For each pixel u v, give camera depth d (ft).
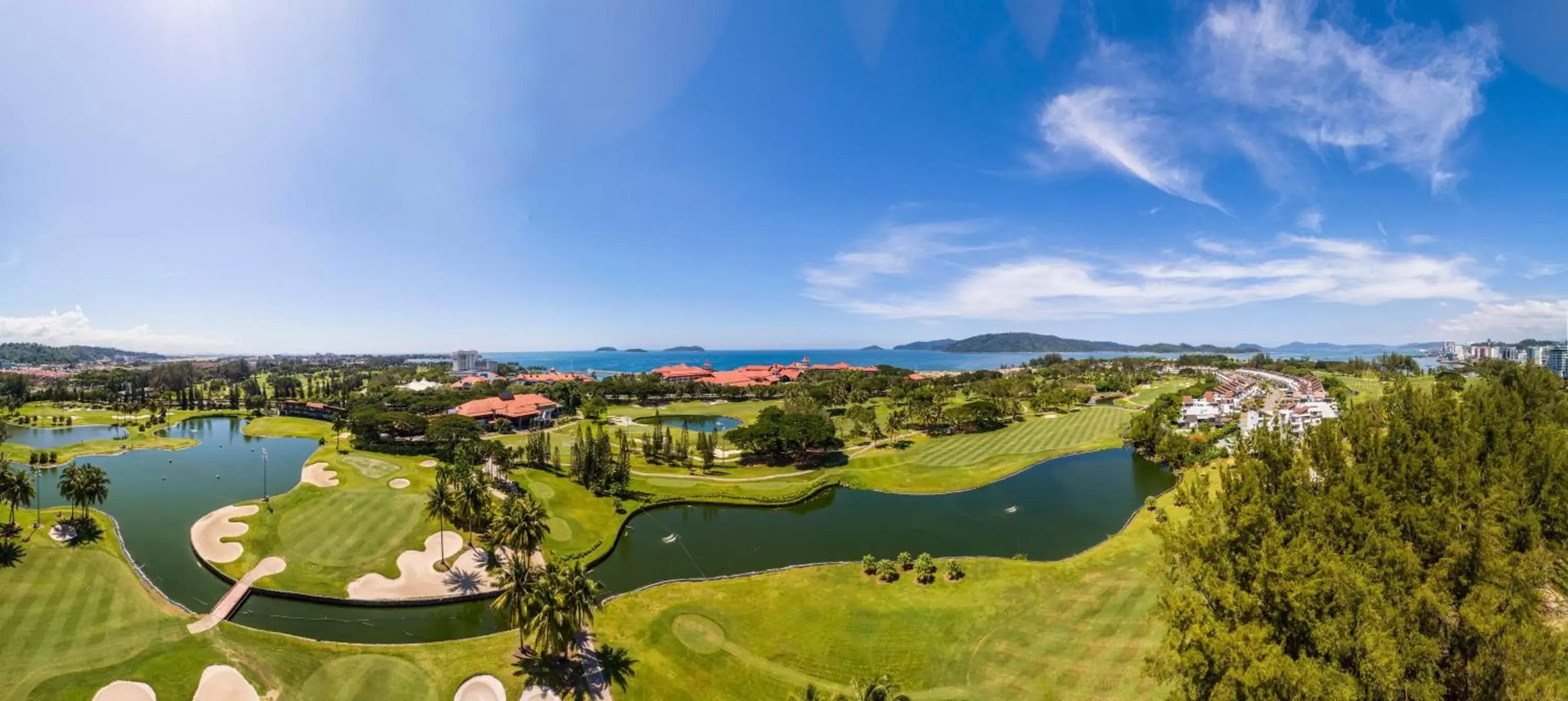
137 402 640.99
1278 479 134.82
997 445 422.41
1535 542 118.11
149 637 158.51
